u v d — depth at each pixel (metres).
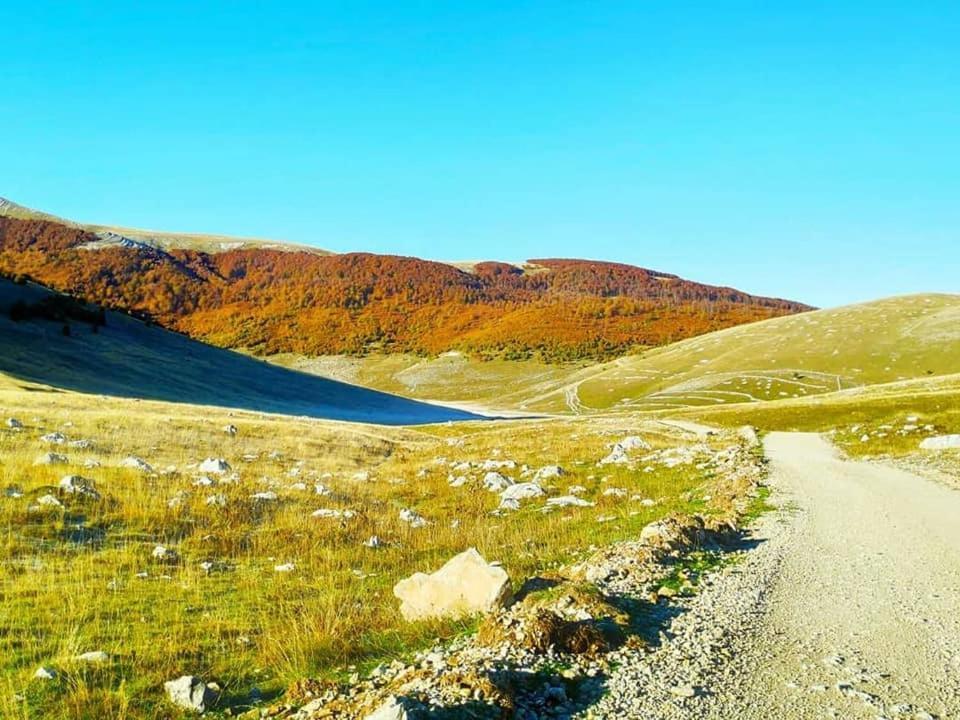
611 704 6.97
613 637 8.68
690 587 11.28
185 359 127.38
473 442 52.81
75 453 27.45
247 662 8.96
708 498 21.83
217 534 17.06
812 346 169.88
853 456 33.66
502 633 8.39
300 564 14.73
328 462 36.38
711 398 150.50
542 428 65.94
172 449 33.44
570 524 19.09
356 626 9.90
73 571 13.08
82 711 7.31
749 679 7.63
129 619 10.64
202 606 11.53
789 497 20.98
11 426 31.08
